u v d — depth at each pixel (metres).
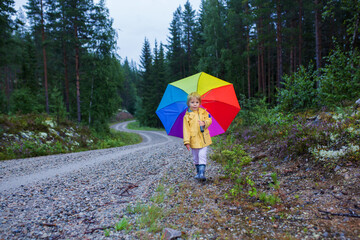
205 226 2.30
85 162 7.40
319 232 1.96
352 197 2.43
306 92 7.26
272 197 2.72
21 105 22.81
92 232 2.31
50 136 13.57
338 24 21.67
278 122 6.57
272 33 20.31
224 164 4.88
